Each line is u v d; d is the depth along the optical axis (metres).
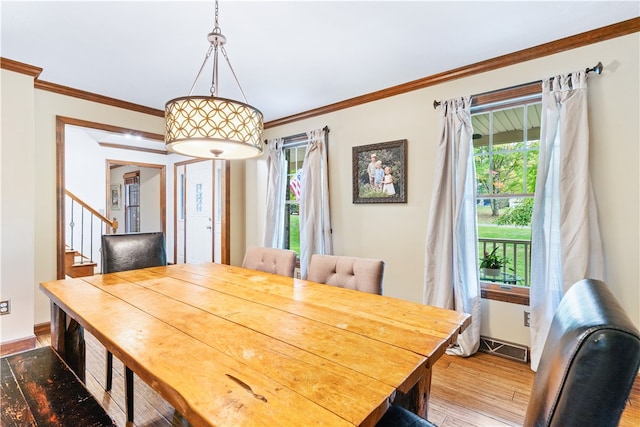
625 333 0.58
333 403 0.75
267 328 1.22
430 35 2.12
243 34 2.11
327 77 2.79
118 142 5.53
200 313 1.39
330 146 3.51
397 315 1.37
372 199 3.15
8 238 2.47
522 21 1.96
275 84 2.93
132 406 1.73
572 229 2.07
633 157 1.98
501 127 2.59
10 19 1.93
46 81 2.87
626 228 2.00
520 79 2.37
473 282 2.49
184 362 0.95
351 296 1.67
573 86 2.10
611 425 0.58
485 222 2.70
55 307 1.84
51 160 2.98
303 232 3.59
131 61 2.49
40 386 1.28
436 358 1.04
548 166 2.19
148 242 2.60
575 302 0.82
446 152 2.63
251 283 1.94
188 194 5.64
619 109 2.01
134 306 1.49
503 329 2.45
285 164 4.03
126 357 1.01
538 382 0.80
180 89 3.07
